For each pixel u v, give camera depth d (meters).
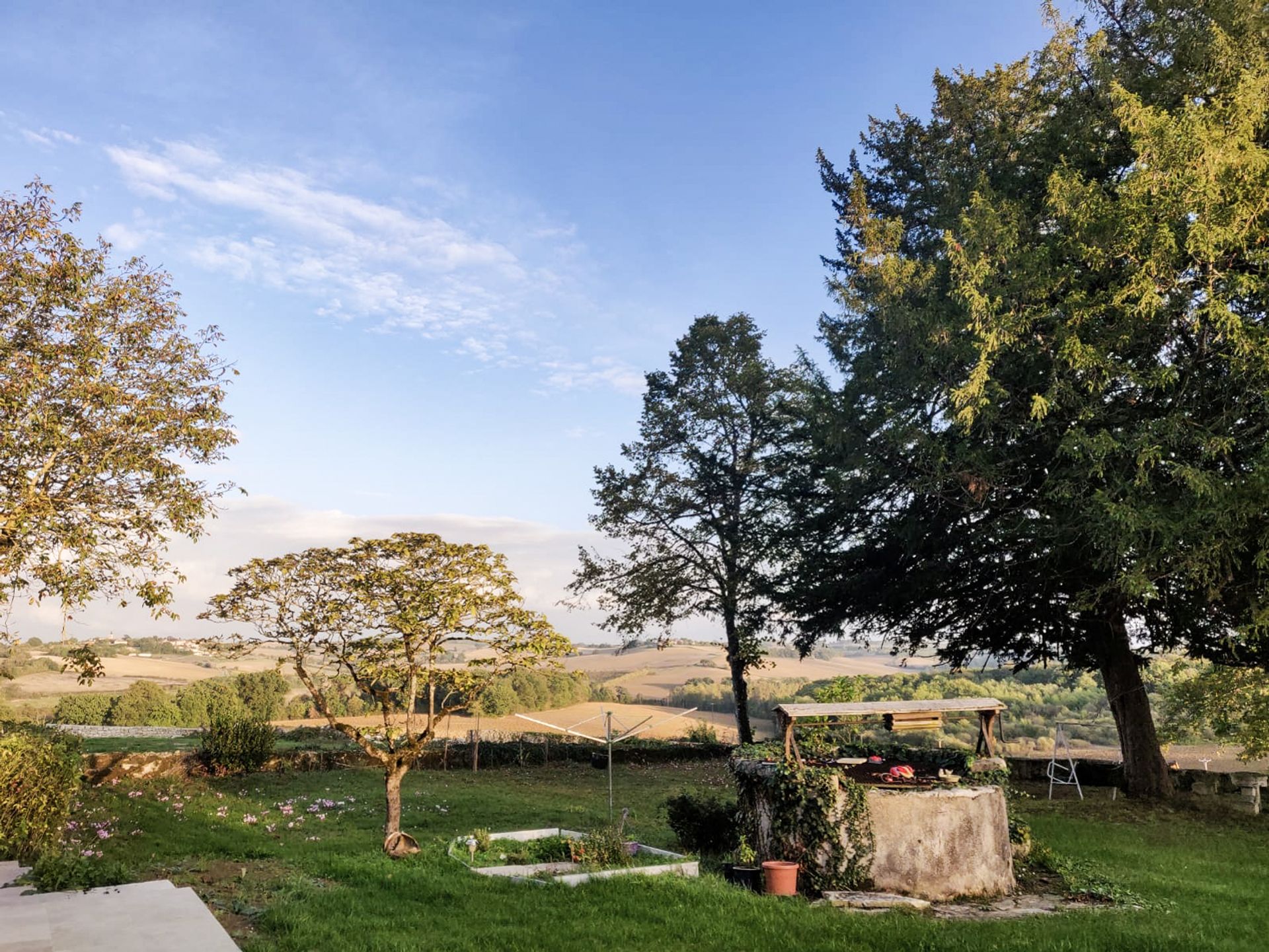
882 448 19.31
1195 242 12.86
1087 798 18.84
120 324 13.02
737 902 8.92
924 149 23.61
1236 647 17.62
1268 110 14.06
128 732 24.08
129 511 13.01
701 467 28.08
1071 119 18.06
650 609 27.92
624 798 19.14
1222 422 13.81
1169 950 7.85
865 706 11.42
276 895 8.48
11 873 8.42
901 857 10.37
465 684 12.25
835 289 20.88
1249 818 17.17
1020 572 19.05
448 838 13.54
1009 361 16.19
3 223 12.45
